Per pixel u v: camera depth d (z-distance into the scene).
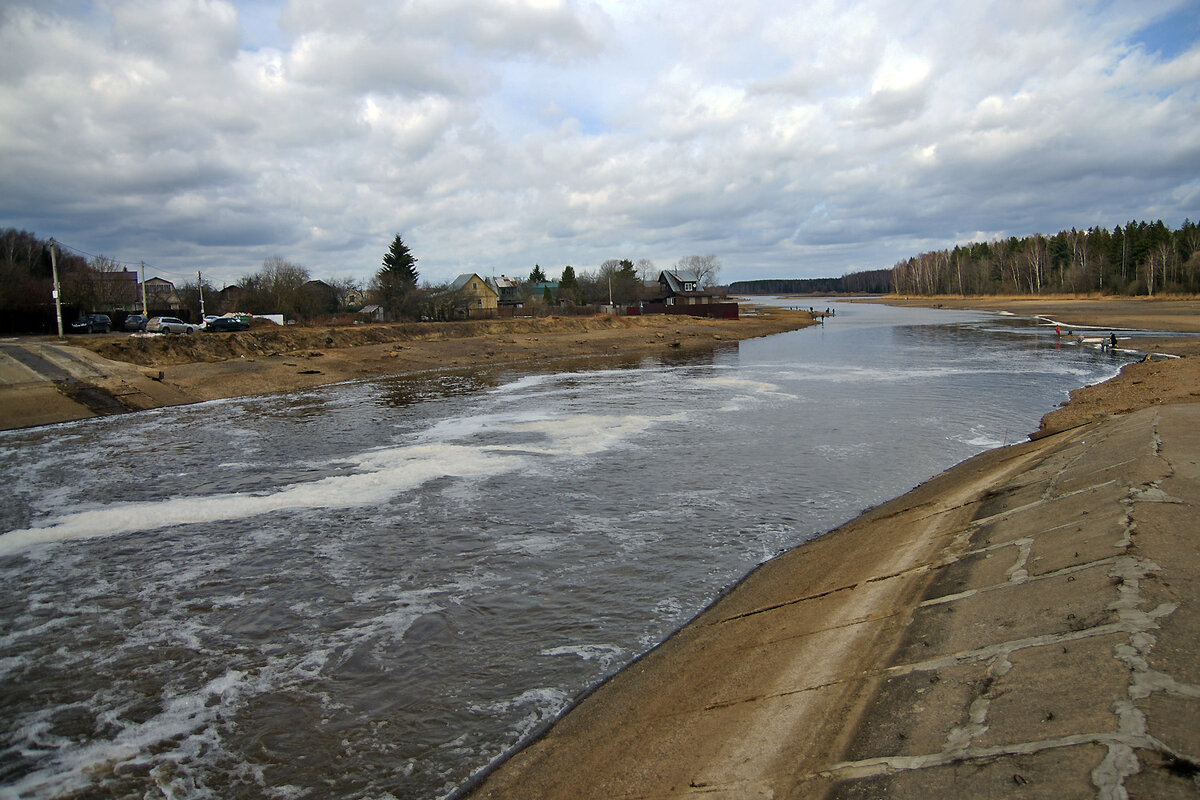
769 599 11.27
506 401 33.94
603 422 27.64
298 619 11.63
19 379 33.44
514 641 10.67
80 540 15.52
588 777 7.16
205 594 12.69
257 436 26.28
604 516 16.31
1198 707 5.66
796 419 27.39
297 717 8.94
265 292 82.19
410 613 11.73
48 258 77.81
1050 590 8.48
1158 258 125.19
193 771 7.96
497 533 15.36
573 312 103.00
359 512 17.02
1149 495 10.70
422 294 85.31
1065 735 5.67
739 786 6.34
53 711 9.21
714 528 15.31
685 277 126.62
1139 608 7.37
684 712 8.08
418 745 8.27
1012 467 16.31
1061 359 46.00
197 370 41.03
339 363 47.34
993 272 184.12
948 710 6.61
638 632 10.83
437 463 21.47
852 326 91.00
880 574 11.12
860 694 7.40
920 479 18.42
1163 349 48.84
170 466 21.91
